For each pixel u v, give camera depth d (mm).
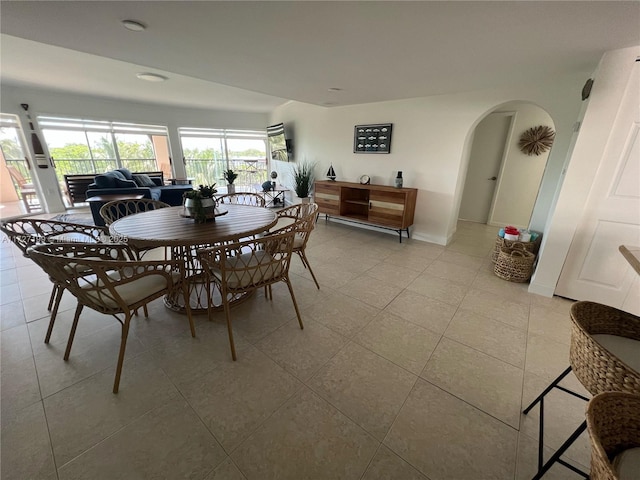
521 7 1344
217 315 2170
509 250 2889
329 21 1539
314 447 1206
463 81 2785
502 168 4586
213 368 1640
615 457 684
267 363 1685
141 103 6051
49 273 1490
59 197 5586
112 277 1783
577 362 1001
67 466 1119
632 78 1834
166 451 1183
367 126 4270
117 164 6203
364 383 1546
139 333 1943
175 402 1413
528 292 2564
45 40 1856
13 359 1678
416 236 4188
